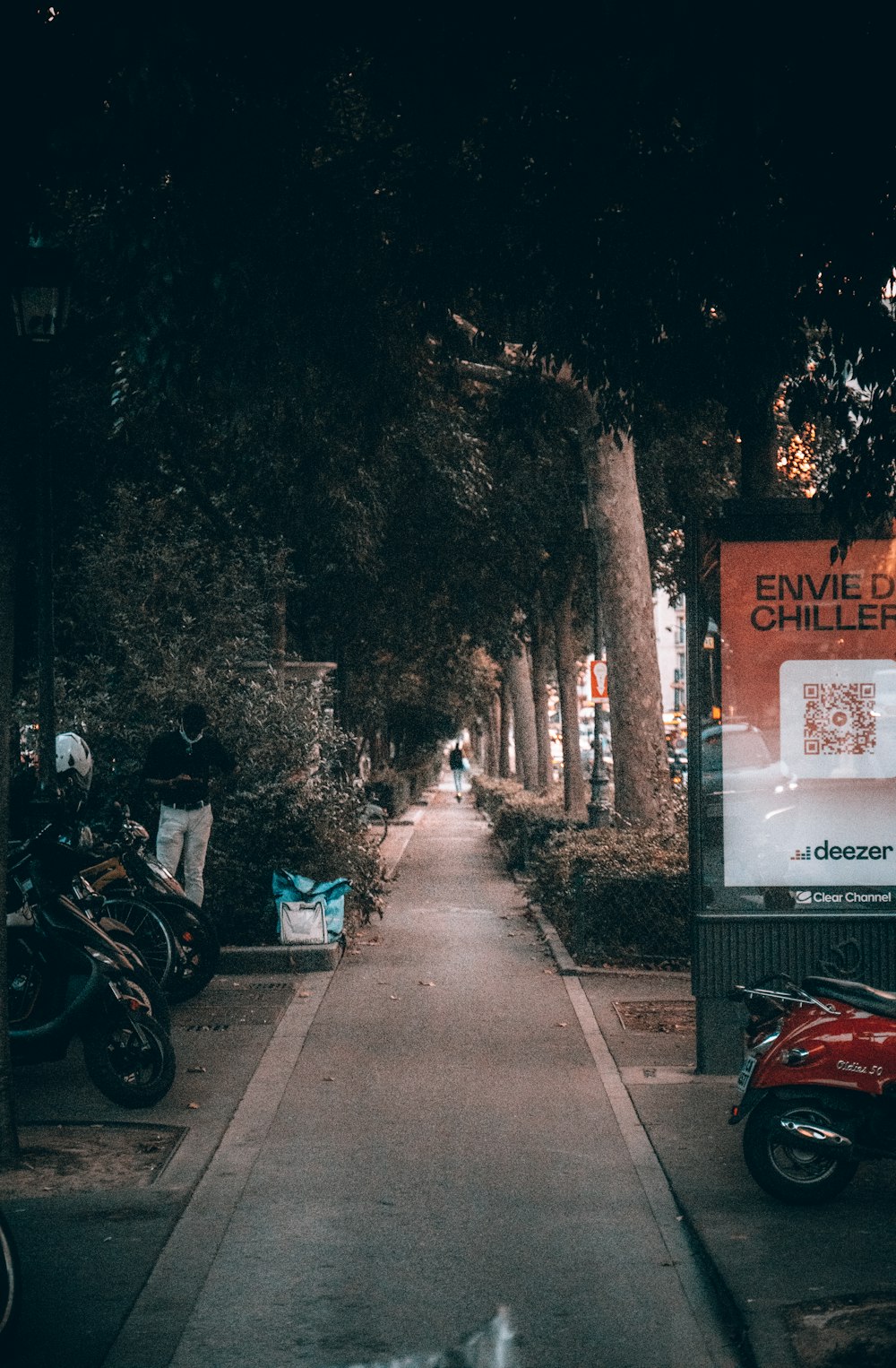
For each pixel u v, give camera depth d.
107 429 15.11
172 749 12.50
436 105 7.76
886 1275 5.39
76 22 6.45
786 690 8.79
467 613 25.28
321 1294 5.35
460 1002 11.42
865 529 8.72
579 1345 4.91
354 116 10.14
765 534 8.80
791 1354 4.64
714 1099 8.28
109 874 10.79
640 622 16.38
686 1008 11.06
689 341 8.96
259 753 14.13
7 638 7.05
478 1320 5.12
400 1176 6.86
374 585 22.91
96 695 14.28
